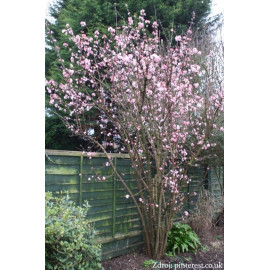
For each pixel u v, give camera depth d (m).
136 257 3.01
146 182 3.12
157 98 2.96
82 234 2.17
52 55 3.36
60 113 3.45
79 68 3.35
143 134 2.89
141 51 2.85
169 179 3.03
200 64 3.45
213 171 4.19
